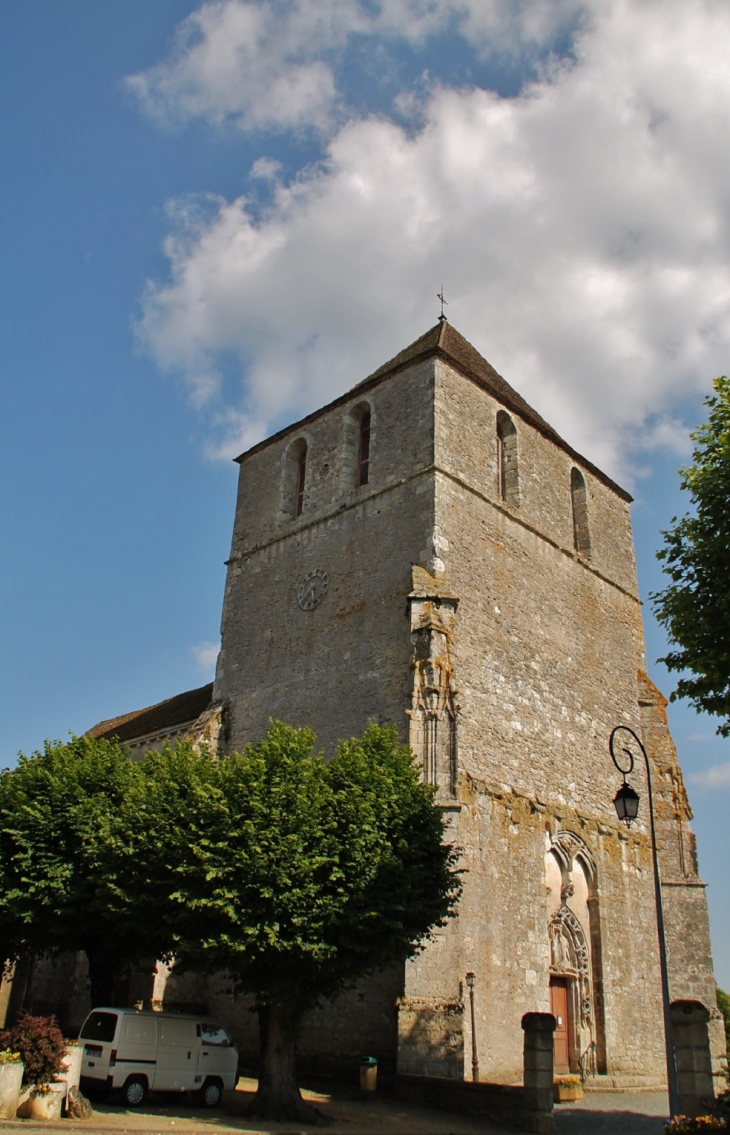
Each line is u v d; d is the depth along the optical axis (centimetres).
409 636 2614
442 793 2277
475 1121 1872
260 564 3344
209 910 1781
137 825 2016
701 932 2905
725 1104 1530
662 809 3123
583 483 3544
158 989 2688
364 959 1839
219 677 3250
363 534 2966
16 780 2444
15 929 2347
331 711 2766
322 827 1872
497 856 2461
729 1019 4219
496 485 3073
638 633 3516
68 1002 3272
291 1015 1884
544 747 2802
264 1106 1797
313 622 2992
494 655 2748
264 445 3638
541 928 2527
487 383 3195
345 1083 2216
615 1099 2330
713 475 1970
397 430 3044
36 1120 1605
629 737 3212
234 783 1959
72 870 2236
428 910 1906
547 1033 1886
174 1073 1966
